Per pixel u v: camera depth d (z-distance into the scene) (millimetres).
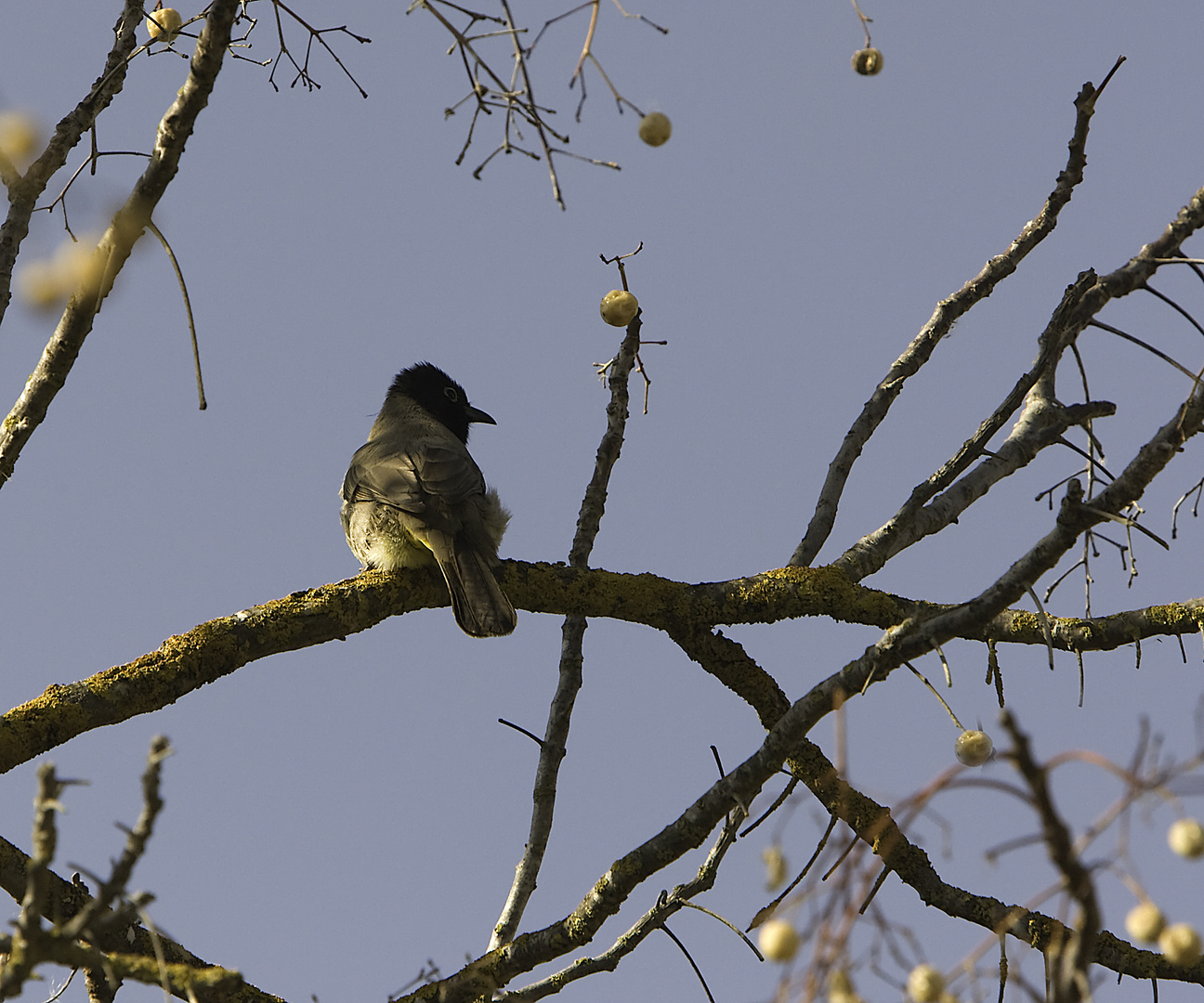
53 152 9977
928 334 13109
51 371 9562
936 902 10367
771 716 11219
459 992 9109
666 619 11367
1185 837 5309
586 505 12828
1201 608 11016
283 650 10570
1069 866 5254
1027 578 7820
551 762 11711
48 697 9578
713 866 9227
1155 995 8680
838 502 12555
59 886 9219
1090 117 12859
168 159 8266
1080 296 11836
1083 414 12109
